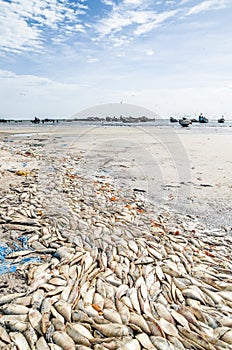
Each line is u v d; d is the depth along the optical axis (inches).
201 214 237.8
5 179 327.0
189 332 100.3
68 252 160.7
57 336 97.0
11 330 100.4
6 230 188.2
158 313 111.0
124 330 99.3
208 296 123.4
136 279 135.1
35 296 118.5
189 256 161.5
